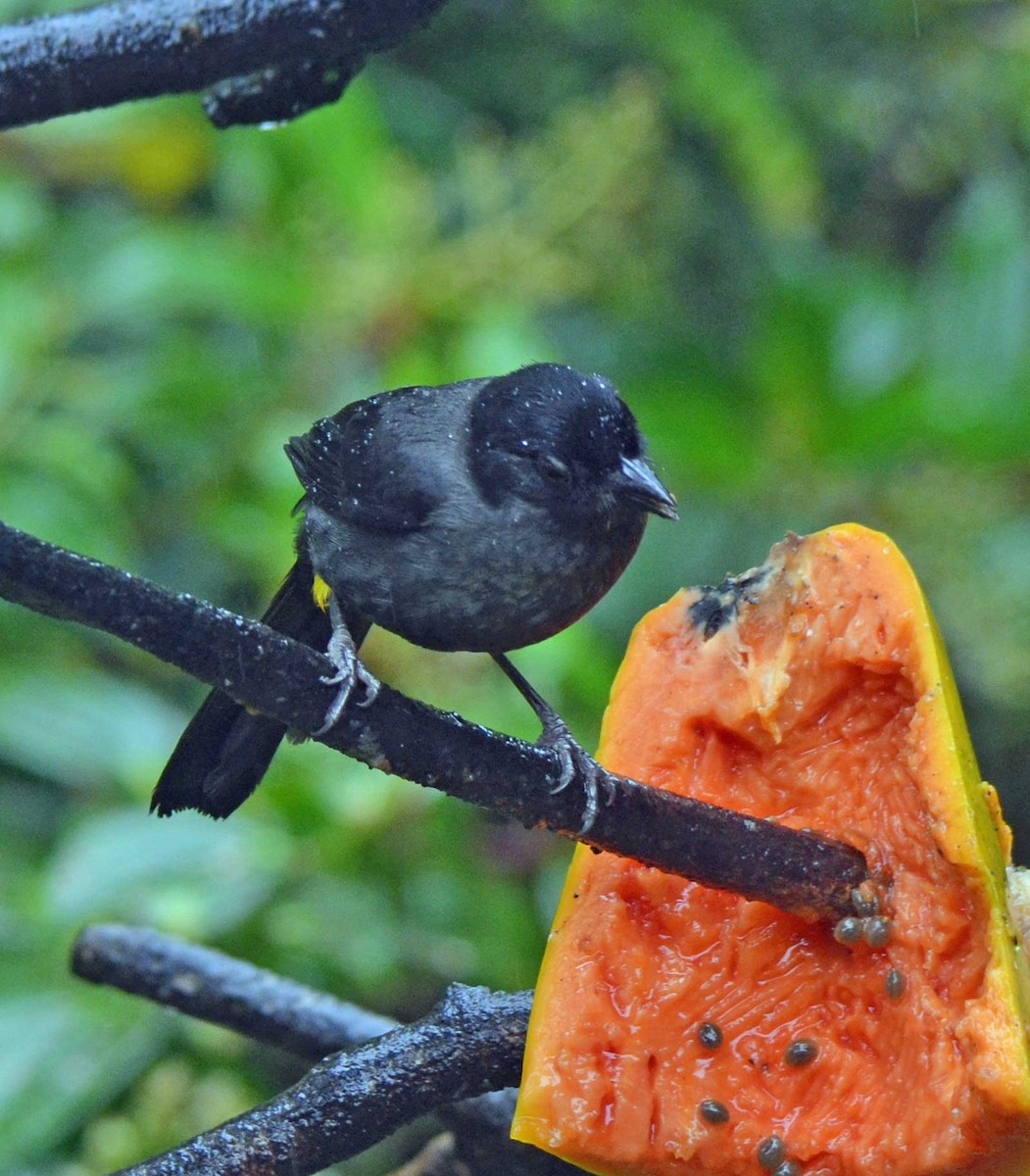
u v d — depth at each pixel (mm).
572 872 5867
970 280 13578
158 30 6164
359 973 10445
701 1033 5586
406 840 10789
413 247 12406
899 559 5770
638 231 15430
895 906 5504
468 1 16250
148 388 12430
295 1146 5355
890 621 5664
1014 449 13141
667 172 15766
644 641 6301
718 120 15219
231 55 6191
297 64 6469
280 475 11883
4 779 12281
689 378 13891
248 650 4922
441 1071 5469
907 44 16969
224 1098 9922
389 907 10719
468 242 12320
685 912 5793
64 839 11062
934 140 17016
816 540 5988
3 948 10188
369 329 12375
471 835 11242
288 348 12977
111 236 13227
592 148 12492
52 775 11578
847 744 5891
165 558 12719
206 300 12305
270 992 6887
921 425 13141
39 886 10664
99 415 12344
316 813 10508
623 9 15438
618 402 7734
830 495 13859
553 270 12422
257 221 13258
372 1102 5395
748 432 13414
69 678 11203
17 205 12906
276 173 12523
